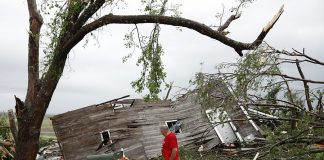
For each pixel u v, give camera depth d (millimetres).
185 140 19094
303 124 11633
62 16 12539
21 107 12922
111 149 18219
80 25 12727
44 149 24328
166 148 10961
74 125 18609
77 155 18203
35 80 13383
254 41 11523
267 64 10578
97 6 12484
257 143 16531
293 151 11578
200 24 12062
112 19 12398
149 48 12844
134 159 18141
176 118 20156
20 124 12977
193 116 19750
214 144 18156
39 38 12625
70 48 12609
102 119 18688
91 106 18859
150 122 19500
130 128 18875
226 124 18594
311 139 11391
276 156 12039
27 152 12898
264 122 18406
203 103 11242
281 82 11148
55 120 18719
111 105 19031
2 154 15539
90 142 18328
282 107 12445
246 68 10578
